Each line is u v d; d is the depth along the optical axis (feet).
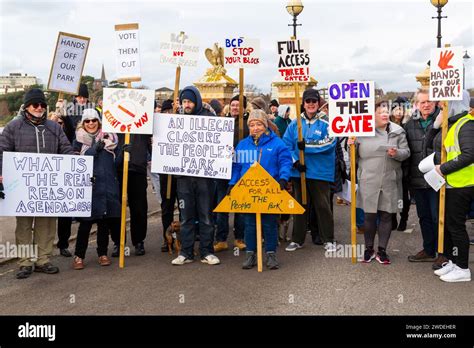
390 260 24.44
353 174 23.49
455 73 20.97
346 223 33.47
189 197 24.29
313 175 26.20
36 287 21.36
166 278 22.20
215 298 19.58
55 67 27.30
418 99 23.53
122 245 24.06
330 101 23.45
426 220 23.89
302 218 26.68
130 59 24.66
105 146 24.07
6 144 22.94
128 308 18.76
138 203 25.88
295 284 21.06
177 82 26.04
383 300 19.03
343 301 19.01
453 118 21.26
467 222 33.09
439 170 20.98
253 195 22.99
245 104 28.40
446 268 21.58
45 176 22.95
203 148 24.22
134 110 24.04
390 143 23.45
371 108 22.99
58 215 23.16
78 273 23.25
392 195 23.61
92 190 23.62
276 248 25.98
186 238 24.43
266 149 23.67
